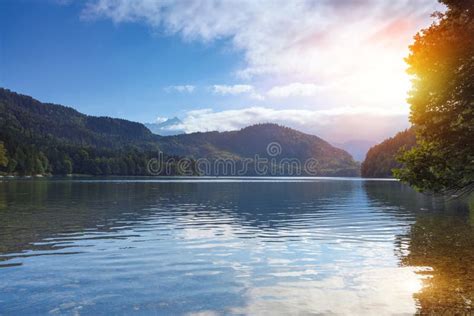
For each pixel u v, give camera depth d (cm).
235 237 2433
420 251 2000
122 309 1171
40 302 1227
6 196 6041
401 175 2231
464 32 1731
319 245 2164
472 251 2000
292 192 8375
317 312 1149
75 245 2138
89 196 6284
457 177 2070
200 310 1164
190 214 3788
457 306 1188
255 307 1188
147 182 14650
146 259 1803
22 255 1877
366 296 1288
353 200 5797
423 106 1966
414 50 1981
